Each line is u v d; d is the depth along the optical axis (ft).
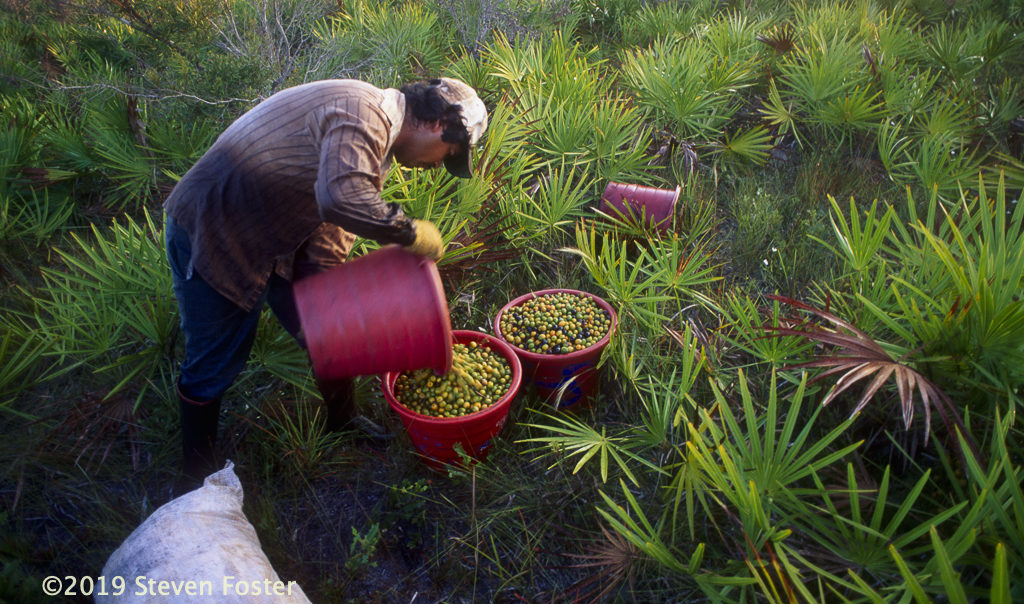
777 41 19.49
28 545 8.02
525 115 14.94
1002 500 6.49
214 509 7.13
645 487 8.79
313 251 8.04
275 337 9.90
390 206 6.62
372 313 6.86
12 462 8.87
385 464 9.50
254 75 16.03
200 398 8.10
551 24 22.61
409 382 8.99
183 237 7.00
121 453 9.43
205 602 6.15
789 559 7.00
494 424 8.86
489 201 12.12
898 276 9.11
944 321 7.04
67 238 13.24
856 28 20.53
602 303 10.55
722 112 17.85
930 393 6.69
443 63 20.54
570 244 13.20
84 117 15.29
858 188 15.10
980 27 20.81
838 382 6.86
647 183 15.35
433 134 7.08
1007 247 7.89
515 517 8.70
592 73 18.45
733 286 12.31
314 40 20.01
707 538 7.98
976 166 13.15
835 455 6.45
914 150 16.03
